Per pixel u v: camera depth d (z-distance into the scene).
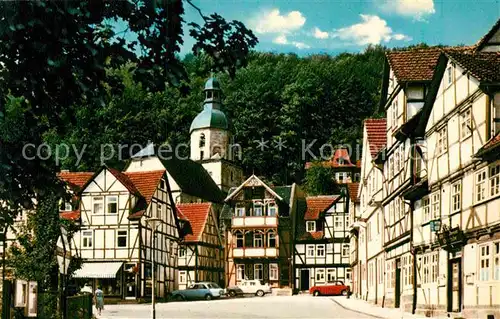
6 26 8.49
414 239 35.38
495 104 26.09
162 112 97.12
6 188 9.78
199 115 109.81
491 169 25.62
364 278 52.66
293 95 112.06
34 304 14.34
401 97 36.72
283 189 85.31
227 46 9.54
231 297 72.00
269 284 80.62
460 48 34.41
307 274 80.00
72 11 8.57
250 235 81.31
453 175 29.64
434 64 36.88
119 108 81.38
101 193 60.53
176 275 68.00
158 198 63.78
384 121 49.62
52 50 8.80
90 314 26.48
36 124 9.61
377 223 45.59
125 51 9.20
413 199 35.66
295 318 33.22
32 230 23.86
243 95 113.12
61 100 9.55
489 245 25.58
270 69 115.44
